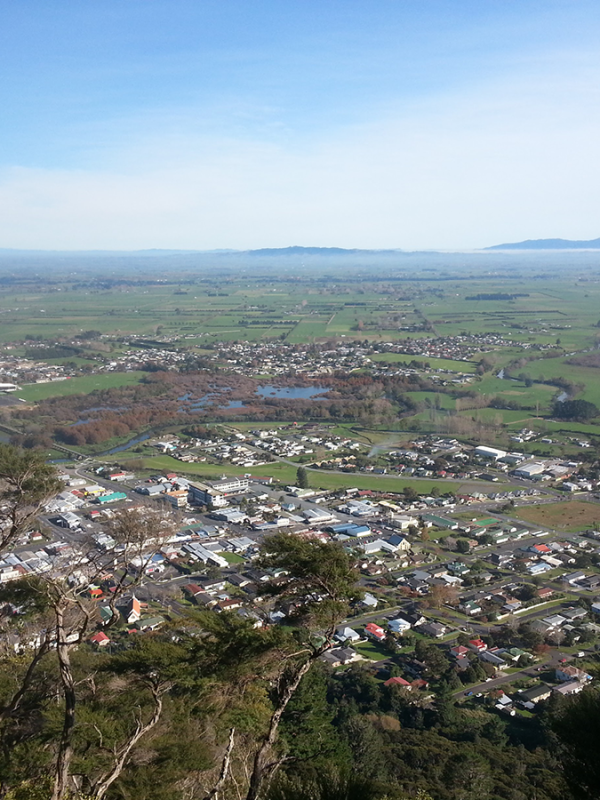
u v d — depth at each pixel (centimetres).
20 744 3547
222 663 3281
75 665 4100
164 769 3506
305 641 3291
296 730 4484
